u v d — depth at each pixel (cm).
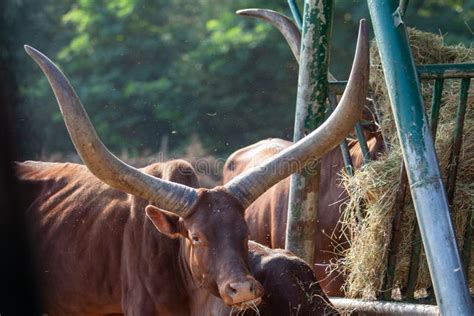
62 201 1009
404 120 704
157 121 2383
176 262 877
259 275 838
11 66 1526
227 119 2391
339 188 1016
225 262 742
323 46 878
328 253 1016
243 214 778
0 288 964
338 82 888
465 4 2338
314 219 891
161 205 780
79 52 2495
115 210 955
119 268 939
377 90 920
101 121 2386
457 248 672
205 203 773
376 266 846
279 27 1004
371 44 927
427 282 859
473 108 858
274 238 1072
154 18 2577
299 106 887
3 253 970
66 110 741
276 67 2402
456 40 2239
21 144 1318
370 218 845
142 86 2403
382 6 723
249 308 801
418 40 909
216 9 2592
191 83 2419
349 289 870
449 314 659
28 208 1026
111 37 2525
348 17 2270
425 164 694
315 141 788
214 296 827
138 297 899
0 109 1080
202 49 2450
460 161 841
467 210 837
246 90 2408
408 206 842
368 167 854
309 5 877
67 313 999
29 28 2397
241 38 2409
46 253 995
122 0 2541
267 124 2378
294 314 812
